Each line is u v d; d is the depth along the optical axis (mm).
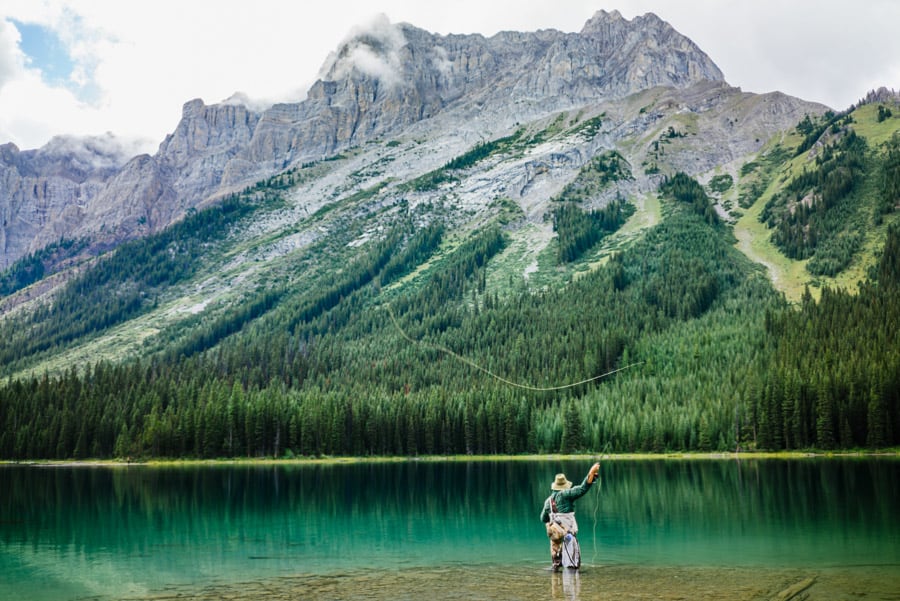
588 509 59875
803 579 30609
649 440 156000
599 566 34469
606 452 159375
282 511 63344
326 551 41094
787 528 46344
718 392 161875
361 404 172125
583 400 175625
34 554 40938
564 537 33219
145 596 29406
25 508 66875
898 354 148875
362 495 78688
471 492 80875
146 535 48781
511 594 28125
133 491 85875
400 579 31953
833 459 133500
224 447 164375
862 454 140875
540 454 164750
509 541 44344
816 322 180750
